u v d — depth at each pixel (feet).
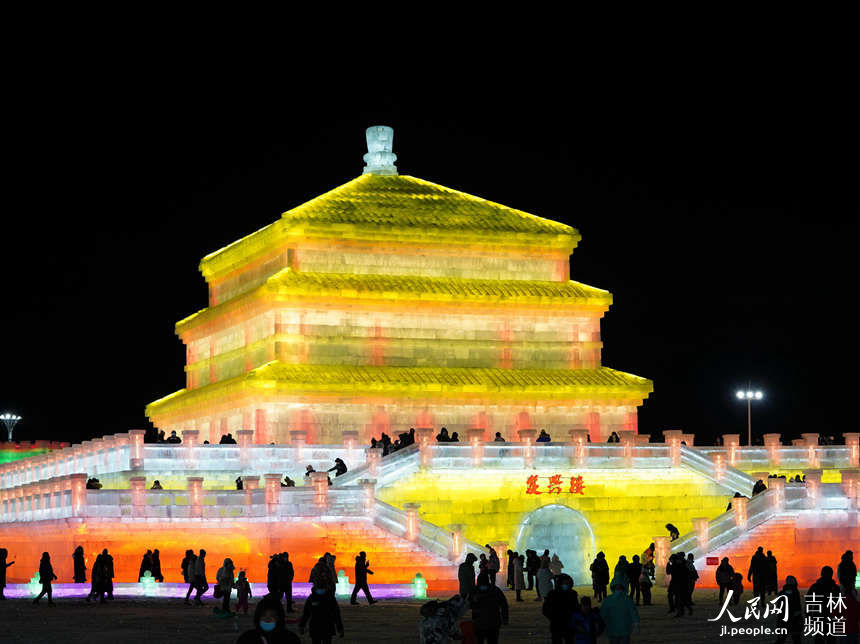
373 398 315.58
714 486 271.28
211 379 360.28
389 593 219.41
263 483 259.80
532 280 346.13
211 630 166.81
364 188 355.77
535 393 326.65
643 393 336.90
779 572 248.32
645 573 205.16
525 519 257.14
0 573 214.90
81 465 279.08
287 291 315.78
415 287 326.65
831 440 311.88
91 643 155.33
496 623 126.82
